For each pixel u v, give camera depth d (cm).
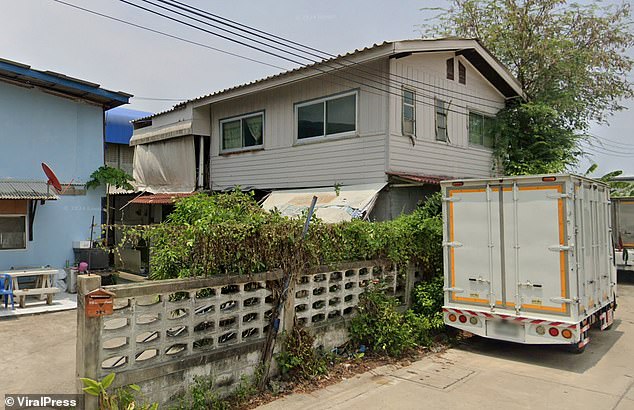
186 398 486
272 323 577
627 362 690
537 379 614
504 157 1489
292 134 1319
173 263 576
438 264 843
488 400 541
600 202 798
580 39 1648
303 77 1210
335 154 1211
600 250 779
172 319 489
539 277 663
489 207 708
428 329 767
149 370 462
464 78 1361
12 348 683
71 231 1150
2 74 1032
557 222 652
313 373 594
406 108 1155
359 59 1098
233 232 543
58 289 950
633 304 1167
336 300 681
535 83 1625
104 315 437
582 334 659
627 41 1622
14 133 1077
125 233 611
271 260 577
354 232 706
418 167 1184
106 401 408
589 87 1639
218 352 519
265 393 547
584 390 575
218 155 1563
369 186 1116
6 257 1038
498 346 770
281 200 1227
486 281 707
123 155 2077
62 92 1142
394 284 777
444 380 606
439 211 879
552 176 654
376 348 685
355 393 557
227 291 548
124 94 1189
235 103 1500
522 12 1647
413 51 1086
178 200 637
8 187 1016
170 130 1642
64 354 660
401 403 529
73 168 1165
